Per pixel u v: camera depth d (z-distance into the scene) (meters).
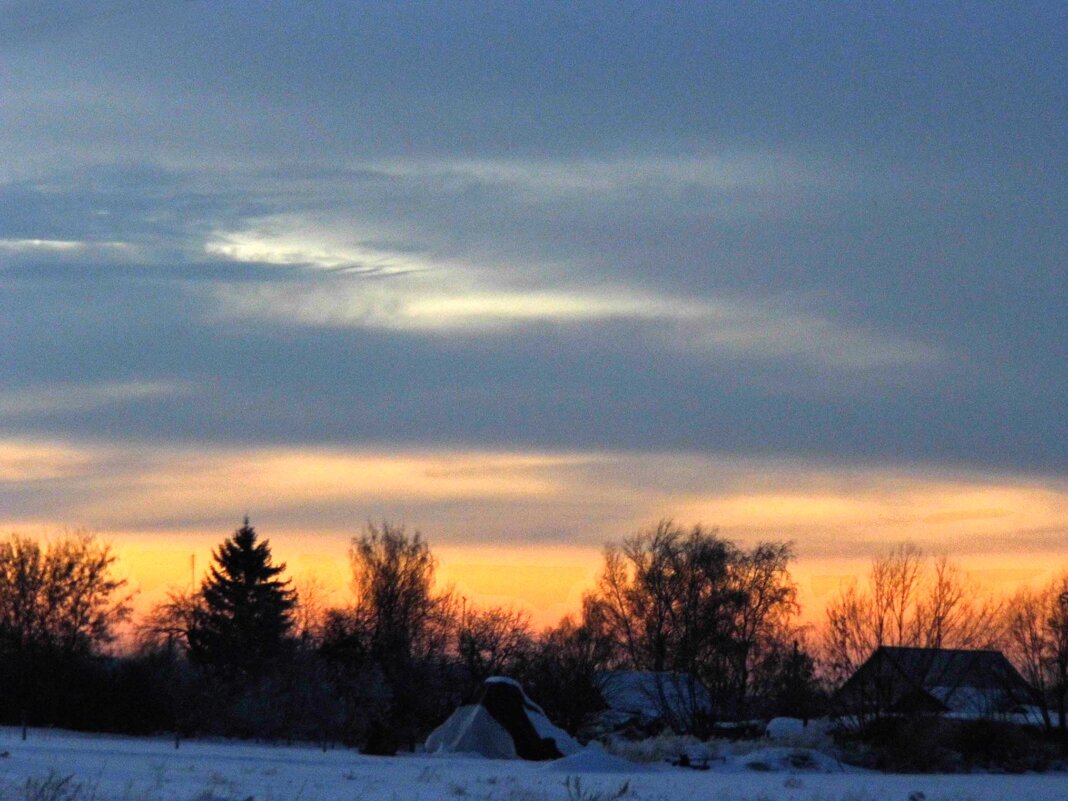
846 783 52.69
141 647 88.06
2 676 79.25
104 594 85.81
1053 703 84.56
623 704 89.75
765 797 41.78
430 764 54.38
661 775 52.66
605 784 44.12
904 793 46.62
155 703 79.19
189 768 40.12
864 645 78.69
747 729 83.94
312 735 81.19
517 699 65.69
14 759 38.72
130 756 45.78
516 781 43.59
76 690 78.88
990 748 70.00
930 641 79.19
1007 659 82.44
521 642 88.75
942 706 79.12
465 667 88.81
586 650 87.56
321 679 84.88
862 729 72.69
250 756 53.09
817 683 90.12
